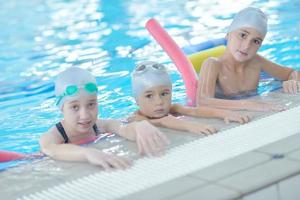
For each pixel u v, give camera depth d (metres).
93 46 6.50
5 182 2.53
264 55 5.39
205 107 3.43
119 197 2.21
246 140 2.74
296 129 2.83
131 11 8.34
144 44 6.37
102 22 7.77
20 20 8.38
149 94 3.40
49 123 4.11
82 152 2.70
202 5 8.31
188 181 2.27
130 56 5.89
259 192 2.16
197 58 4.59
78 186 2.39
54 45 6.73
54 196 2.31
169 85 3.44
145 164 2.57
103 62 5.75
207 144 2.76
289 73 4.21
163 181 2.31
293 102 3.48
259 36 3.83
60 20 8.15
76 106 3.06
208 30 6.76
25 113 4.37
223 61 4.07
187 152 2.67
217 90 4.04
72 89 3.01
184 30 6.83
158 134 2.85
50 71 5.63
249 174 2.27
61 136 3.15
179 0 8.88
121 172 2.50
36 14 8.73
